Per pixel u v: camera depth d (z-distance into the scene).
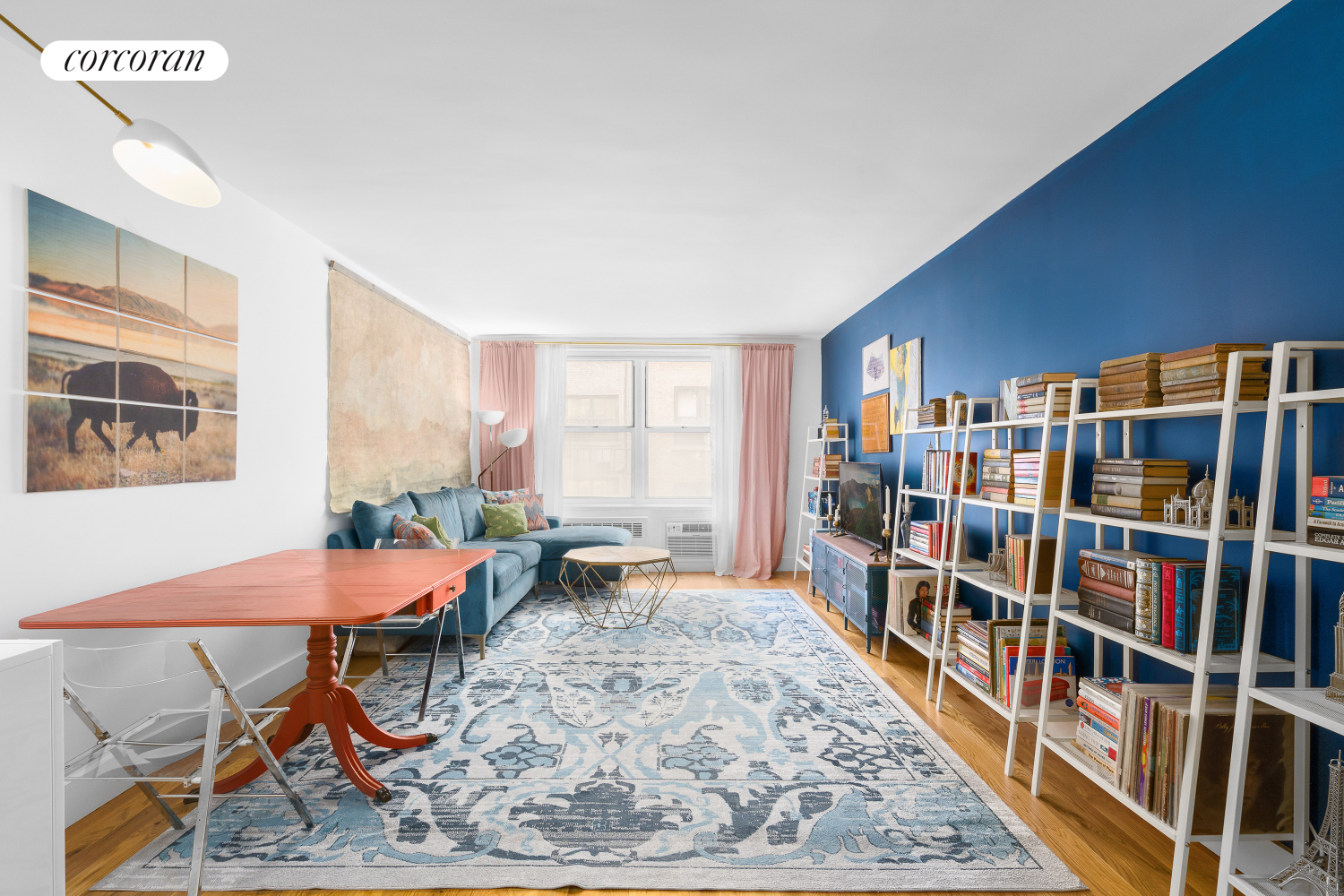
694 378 6.68
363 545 3.73
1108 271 2.44
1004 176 2.83
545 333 6.38
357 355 4.07
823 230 3.52
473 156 2.62
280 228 3.28
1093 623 2.05
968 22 1.80
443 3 1.71
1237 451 1.91
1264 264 1.81
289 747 2.29
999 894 1.70
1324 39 1.64
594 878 1.74
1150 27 1.83
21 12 1.74
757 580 6.16
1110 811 2.09
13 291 1.93
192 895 1.62
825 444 5.71
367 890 1.70
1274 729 1.74
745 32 1.84
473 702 3.00
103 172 2.23
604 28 1.82
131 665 2.30
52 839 1.36
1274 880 1.44
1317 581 1.70
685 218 3.31
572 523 6.55
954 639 3.15
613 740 2.59
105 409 2.22
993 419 3.19
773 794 2.18
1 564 1.90
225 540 2.87
